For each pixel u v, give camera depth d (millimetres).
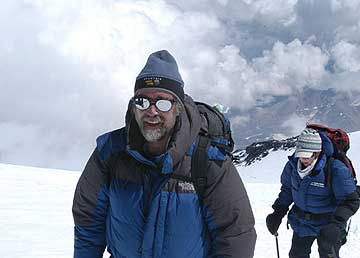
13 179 14742
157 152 2426
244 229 2459
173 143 2326
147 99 2309
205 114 2492
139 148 2410
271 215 5547
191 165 2379
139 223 2451
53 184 14453
